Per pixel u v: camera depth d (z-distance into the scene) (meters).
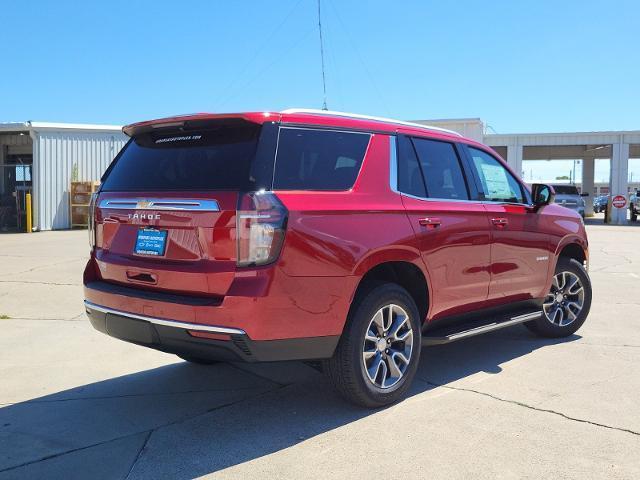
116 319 3.92
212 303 3.43
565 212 6.12
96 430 3.85
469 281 4.75
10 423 3.97
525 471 3.22
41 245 16.05
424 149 4.66
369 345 4.05
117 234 4.10
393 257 4.04
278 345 3.52
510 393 4.45
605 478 3.14
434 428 3.81
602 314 7.36
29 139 25.14
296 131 3.80
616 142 30.53
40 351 5.74
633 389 4.52
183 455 3.47
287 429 3.83
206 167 3.71
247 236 3.40
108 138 24.19
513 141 31.19
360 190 4.00
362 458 3.40
